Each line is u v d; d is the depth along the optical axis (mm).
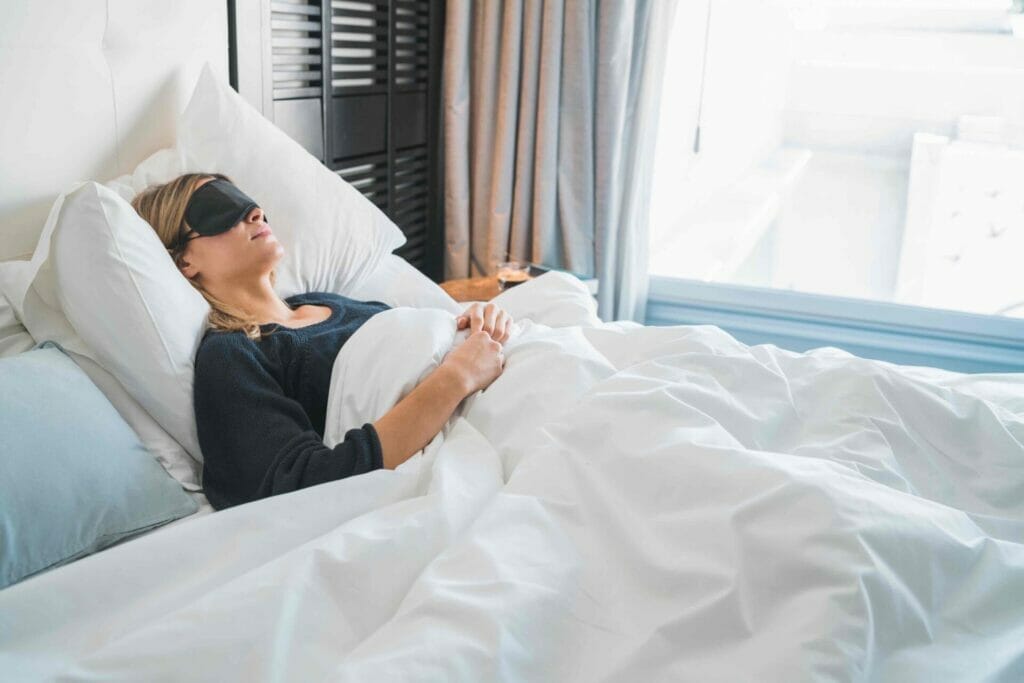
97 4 1663
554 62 2738
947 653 992
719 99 3092
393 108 2676
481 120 2883
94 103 1679
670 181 3215
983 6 2789
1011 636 1021
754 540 1063
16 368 1228
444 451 1322
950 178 2959
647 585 1097
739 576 1039
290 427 1354
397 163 2770
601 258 2889
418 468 1299
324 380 1532
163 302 1418
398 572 1082
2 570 1058
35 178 1576
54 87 1595
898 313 2992
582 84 2754
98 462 1195
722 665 980
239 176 1824
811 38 2975
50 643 987
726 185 3180
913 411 1429
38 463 1128
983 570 1072
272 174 1854
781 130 3086
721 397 1401
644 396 1335
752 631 1006
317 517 1190
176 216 1569
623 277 2967
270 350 1517
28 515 1092
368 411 1461
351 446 1316
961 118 2898
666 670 993
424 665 892
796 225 3148
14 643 975
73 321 1401
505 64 2793
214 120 1813
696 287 3162
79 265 1372
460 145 2875
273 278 1751
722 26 3025
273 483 1290
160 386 1395
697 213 3229
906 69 2918
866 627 951
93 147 1687
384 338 1506
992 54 2818
